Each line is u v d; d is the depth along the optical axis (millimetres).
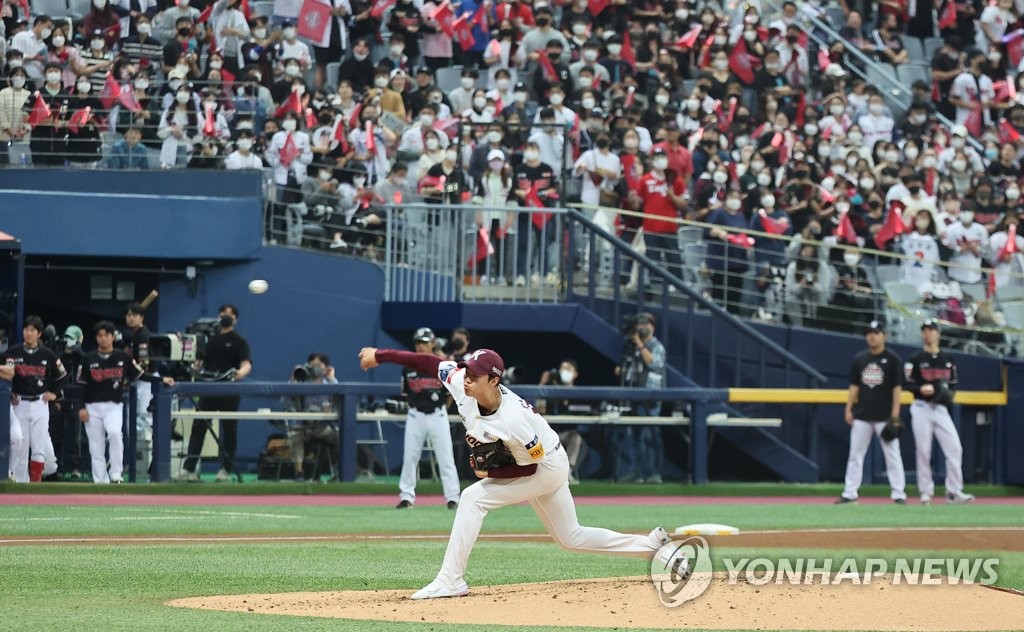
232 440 58688
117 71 69875
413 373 52156
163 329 69688
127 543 38000
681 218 72312
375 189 71312
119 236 67750
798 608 26094
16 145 68312
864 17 94938
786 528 46406
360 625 23578
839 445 68625
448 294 68500
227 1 75438
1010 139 88938
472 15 80812
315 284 70062
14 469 55812
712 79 82125
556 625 23875
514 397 26156
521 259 68812
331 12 77750
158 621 23844
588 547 27516
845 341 70750
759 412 66375
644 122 78938
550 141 71812
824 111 84062
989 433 68562
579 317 67500
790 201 75062
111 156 69000
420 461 60625
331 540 39938
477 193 69938
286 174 70875
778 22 87688
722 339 69562
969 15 95125
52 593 27734
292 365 69688
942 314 72375
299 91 73438
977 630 24156
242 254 69125
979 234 77625
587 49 79875
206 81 69562
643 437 63125
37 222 67062
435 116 75062
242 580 30156
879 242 76375
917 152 83125
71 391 59125
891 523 49219
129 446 58125
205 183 69500
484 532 43844
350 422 59938
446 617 24625
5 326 60750
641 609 25703
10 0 71500
